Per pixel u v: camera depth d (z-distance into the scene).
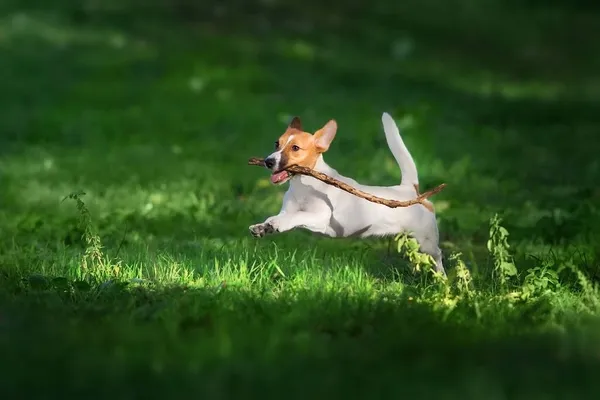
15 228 13.73
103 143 22.78
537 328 8.41
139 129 24.45
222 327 7.86
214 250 11.88
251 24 36.62
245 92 28.88
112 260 11.06
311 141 9.73
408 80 32.12
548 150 22.86
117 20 35.62
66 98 27.58
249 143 22.91
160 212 14.94
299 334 7.77
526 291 9.45
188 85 29.14
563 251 12.32
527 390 6.60
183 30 35.12
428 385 6.66
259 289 9.70
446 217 14.67
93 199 15.73
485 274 10.70
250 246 12.20
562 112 28.91
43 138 23.09
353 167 19.36
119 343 7.54
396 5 41.94
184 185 17.23
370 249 11.98
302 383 6.62
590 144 23.95
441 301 9.19
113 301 9.08
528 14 44.81
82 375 6.75
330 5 40.28
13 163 19.89
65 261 11.05
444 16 41.97
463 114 27.64
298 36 36.22
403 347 7.56
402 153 10.29
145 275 10.49
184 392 6.41
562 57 40.00
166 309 8.48
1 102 26.88
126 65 30.88
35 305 8.91
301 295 9.27
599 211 14.98
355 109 26.92
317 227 9.77
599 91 34.19
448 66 35.91
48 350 7.35
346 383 6.66
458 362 7.24
